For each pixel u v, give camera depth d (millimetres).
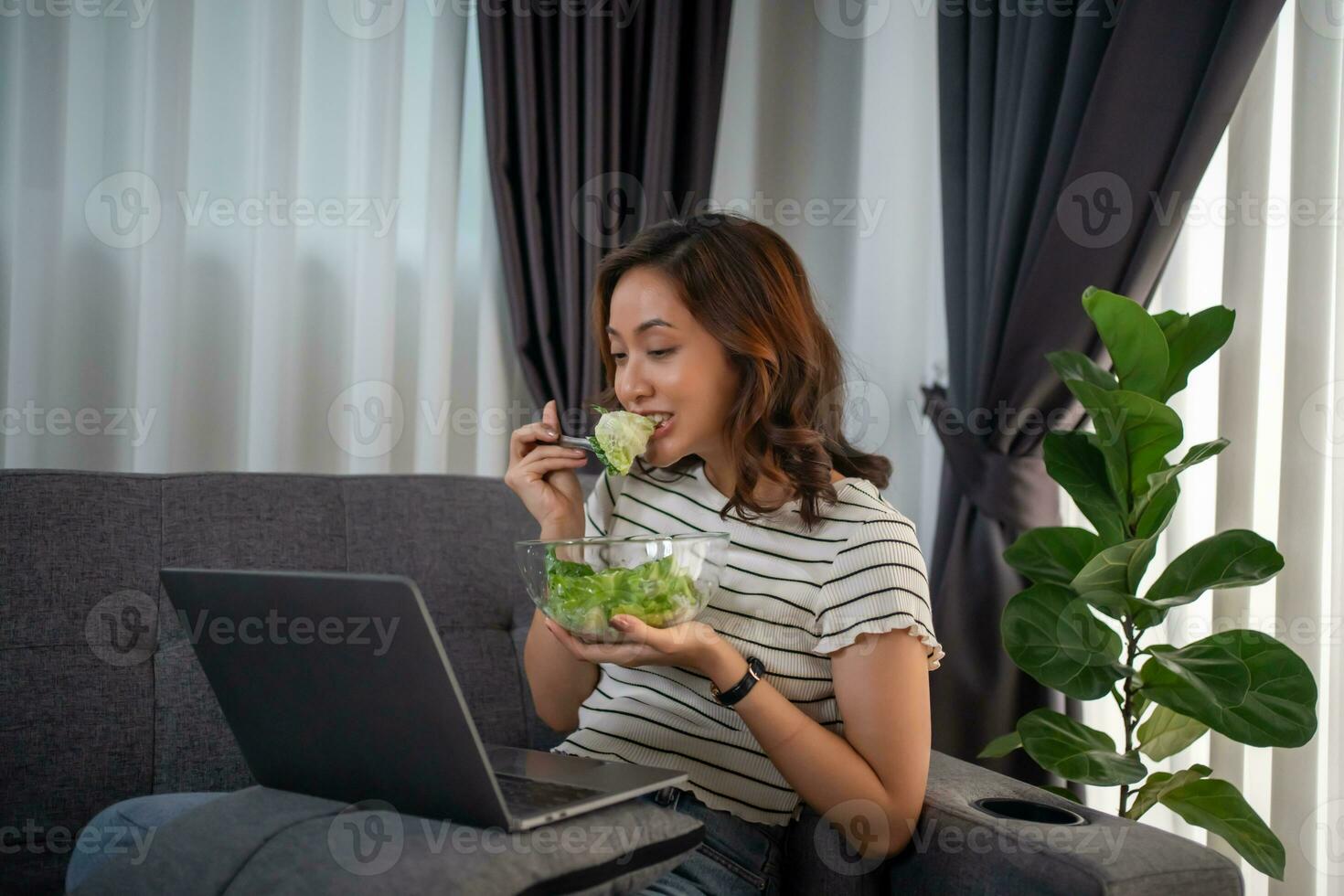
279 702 991
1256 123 1769
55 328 1894
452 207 2178
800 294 1308
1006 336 1955
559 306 2178
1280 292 1771
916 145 2424
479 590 1638
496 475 2219
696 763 1195
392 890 818
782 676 1203
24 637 1322
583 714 1296
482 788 880
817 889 1187
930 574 2160
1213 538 1519
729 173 2443
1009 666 1970
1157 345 1508
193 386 2047
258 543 1489
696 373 1219
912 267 2420
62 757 1316
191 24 1999
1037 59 1976
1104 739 1562
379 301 2109
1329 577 1688
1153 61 1778
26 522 1354
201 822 969
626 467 1176
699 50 2213
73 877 1064
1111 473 1556
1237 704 1427
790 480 1234
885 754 1118
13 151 1866
